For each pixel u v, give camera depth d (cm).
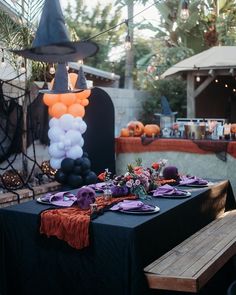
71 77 530
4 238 332
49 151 548
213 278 371
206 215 418
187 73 919
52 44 288
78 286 300
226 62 836
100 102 643
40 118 591
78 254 298
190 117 923
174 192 384
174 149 616
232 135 608
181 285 273
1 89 522
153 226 303
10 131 538
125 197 371
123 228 279
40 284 318
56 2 295
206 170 595
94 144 640
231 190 495
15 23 568
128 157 654
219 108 1173
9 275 331
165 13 1396
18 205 347
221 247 336
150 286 280
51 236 308
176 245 344
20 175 529
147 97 1210
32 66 599
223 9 1370
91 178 540
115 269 283
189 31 1437
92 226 291
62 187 541
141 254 281
